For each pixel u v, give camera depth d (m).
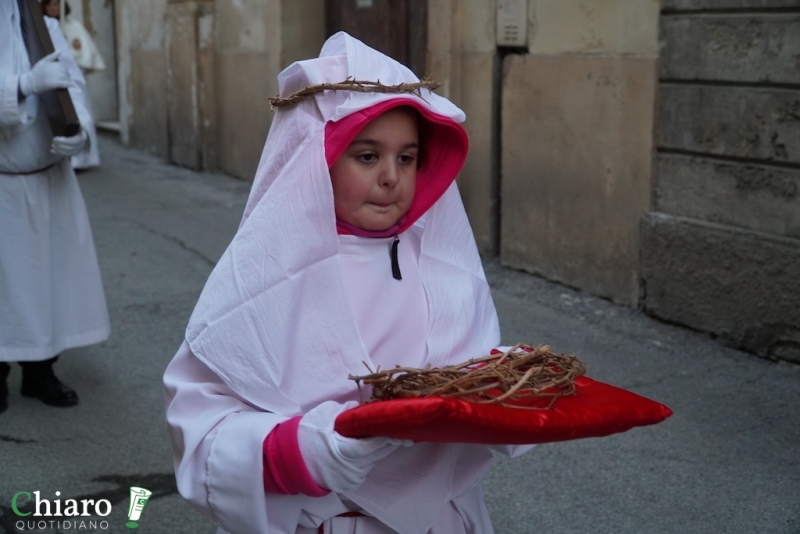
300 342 1.74
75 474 3.92
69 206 4.51
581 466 3.92
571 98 6.13
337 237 1.76
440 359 1.91
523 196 6.67
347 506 1.82
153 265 7.30
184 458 1.72
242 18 10.51
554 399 1.65
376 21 8.82
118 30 13.83
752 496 3.63
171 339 5.64
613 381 4.80
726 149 5.13
